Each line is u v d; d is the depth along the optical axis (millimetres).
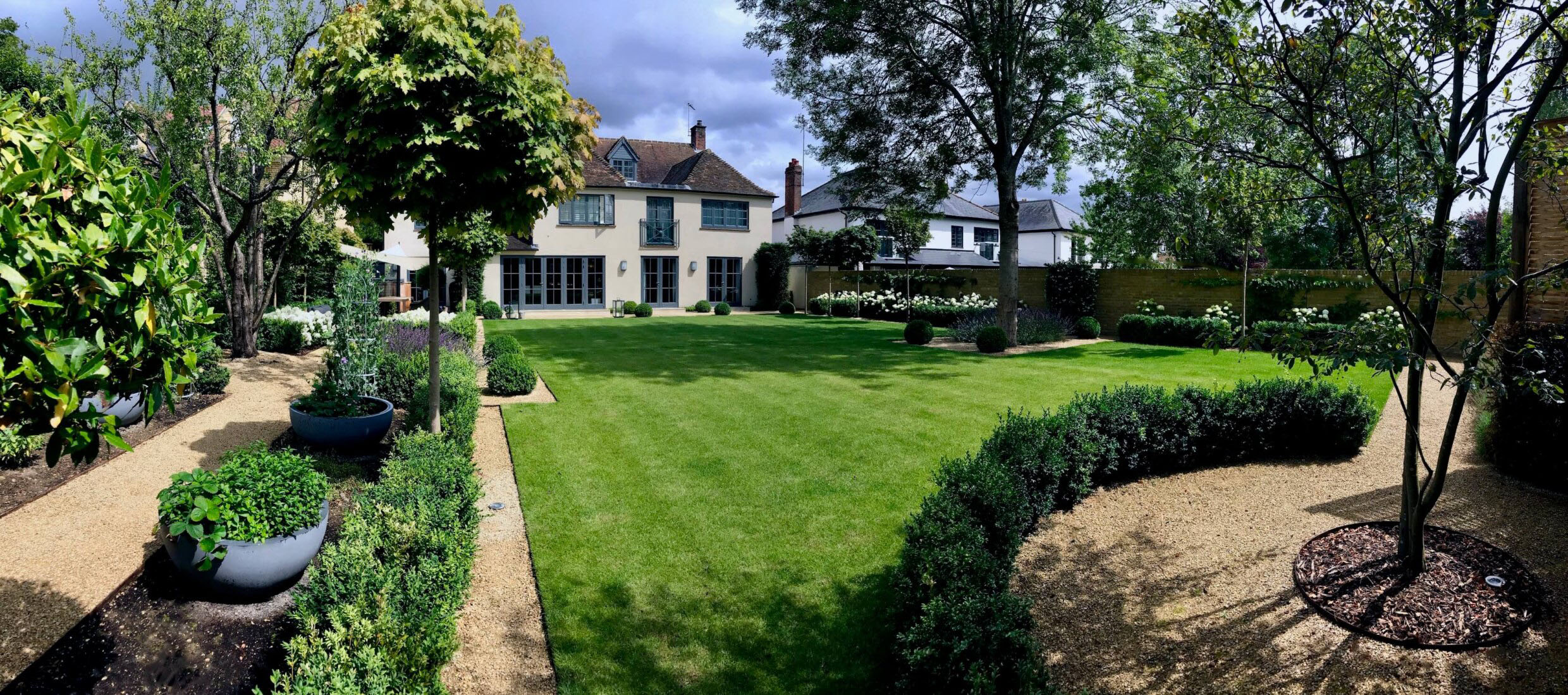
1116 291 19297
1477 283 3174
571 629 3812
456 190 5785
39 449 5738
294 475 4168
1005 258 15891
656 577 4383
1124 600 4059
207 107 10594
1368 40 3648
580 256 28750
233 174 11039
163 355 2797
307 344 12719
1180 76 4430
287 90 10367
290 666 2939
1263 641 3596
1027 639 2918
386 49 5398
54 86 9594
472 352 12008
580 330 20125
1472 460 6207
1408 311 3711
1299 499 5500
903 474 6230
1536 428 5426
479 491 4848
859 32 15297
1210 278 17438
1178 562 4504
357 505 4383
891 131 16516
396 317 15773
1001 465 4734
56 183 2506
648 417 8391
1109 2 13773
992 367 12453
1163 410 6102
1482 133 3668
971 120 16531
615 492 5828
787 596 4145
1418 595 3840
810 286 30688
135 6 9562
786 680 3393
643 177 30844
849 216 19672
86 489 5336
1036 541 4867
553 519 5266
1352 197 3809
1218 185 4203
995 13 14320
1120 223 21109
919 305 22719
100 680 3271
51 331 2301
